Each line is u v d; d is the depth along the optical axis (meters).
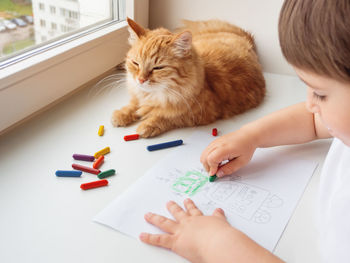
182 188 0.68
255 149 0.76
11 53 0.86
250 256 0.48
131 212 0.61
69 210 0.62
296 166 0.74
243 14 1.19
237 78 1.05
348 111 0.43
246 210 0.62
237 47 1.13
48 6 0.95
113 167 0.74
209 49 1.10
